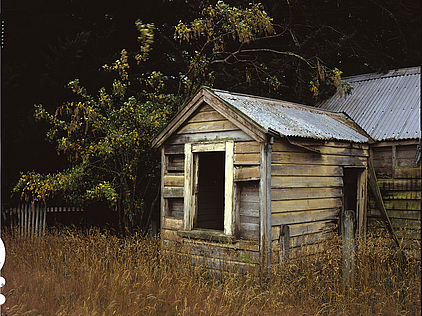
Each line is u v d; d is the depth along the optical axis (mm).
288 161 8242
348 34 16531
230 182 8281
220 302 6109
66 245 9242
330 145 9281
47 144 11469
